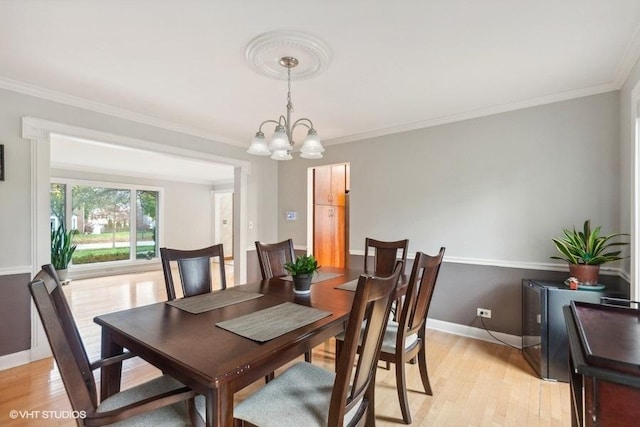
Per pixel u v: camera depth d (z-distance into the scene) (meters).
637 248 2.02
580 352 0.90
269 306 1.71
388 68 2.21
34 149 2.57
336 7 1.57
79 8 1.57
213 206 8.53
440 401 2.05
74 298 4.71
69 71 2.26
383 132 3.70
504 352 2.79
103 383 1.42
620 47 1.94
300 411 1.20
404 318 1.80
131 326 1.41
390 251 2.97
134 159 5.55
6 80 2.39
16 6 1.54
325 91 2.61
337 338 1.93
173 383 1.38
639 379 0.75
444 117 3.24
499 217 2.99
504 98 2.77
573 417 1.21
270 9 1.59
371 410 1.49
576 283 2.26
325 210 4.80
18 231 2.52
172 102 2.86
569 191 2.67
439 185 3.33
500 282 3.00
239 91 2.61
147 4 1.54
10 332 2.48
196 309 1.66
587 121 2.59
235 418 1.21
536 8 1.58
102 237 6.64
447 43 1.90
